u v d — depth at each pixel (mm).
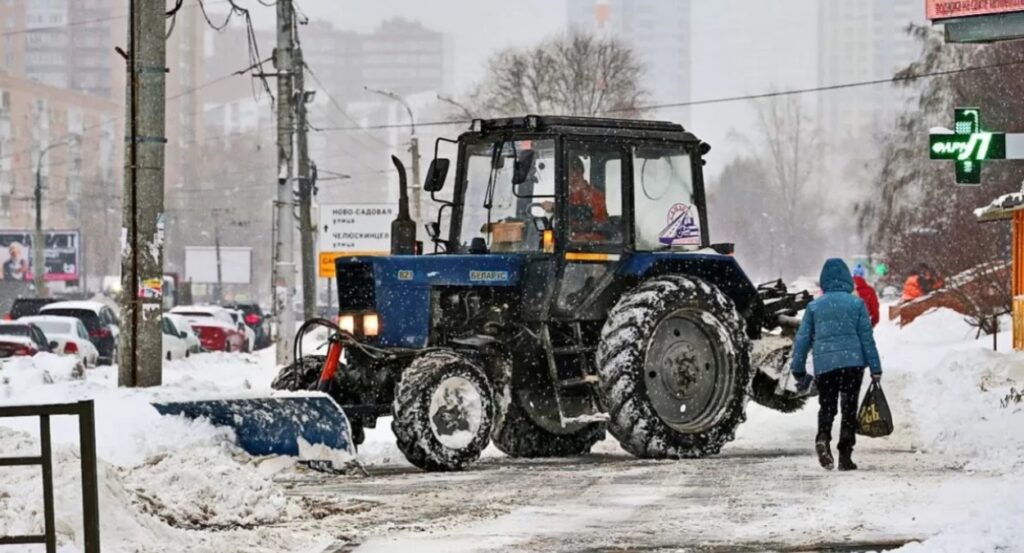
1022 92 55219
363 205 55156
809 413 23484
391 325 17375
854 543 10945
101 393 16828
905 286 58312
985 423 19453
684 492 14109
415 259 17484
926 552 9891
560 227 17656
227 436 15742
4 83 135500
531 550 10852
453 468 16344
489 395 16656
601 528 11875
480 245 18328
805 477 15195
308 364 17875
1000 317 45812
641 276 18156
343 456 15969
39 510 9789
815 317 16156
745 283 19234
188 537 10805
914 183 59219
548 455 18344
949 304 52406
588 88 79250
